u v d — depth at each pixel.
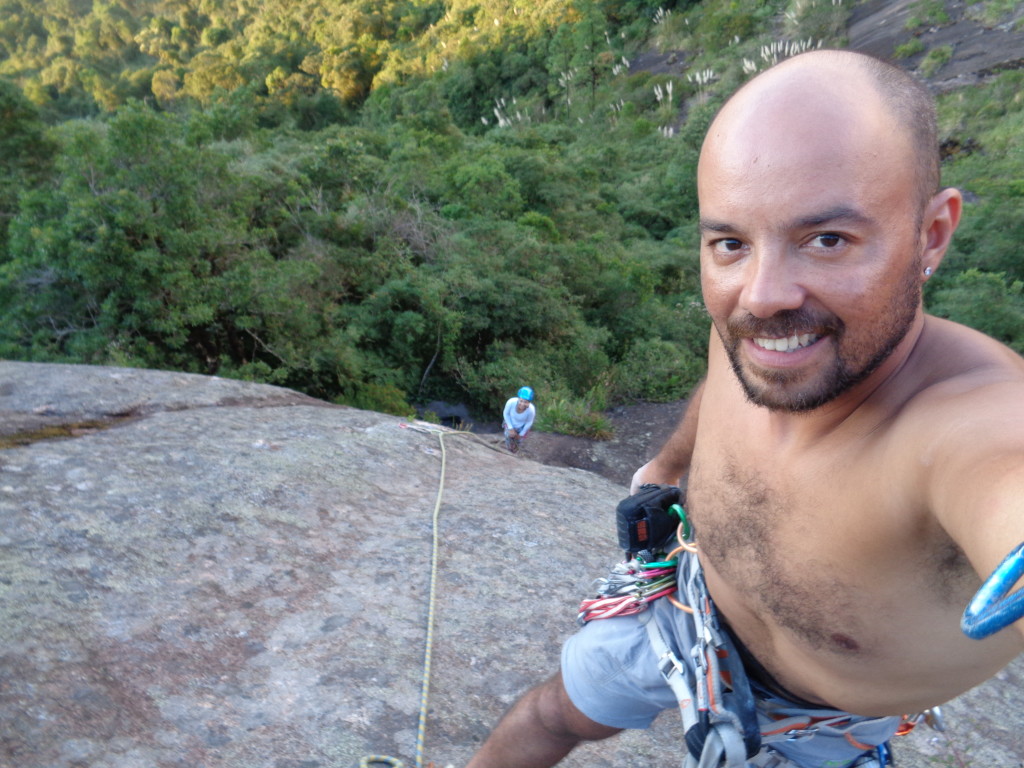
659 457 1.69
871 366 0.87
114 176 11.81
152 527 3.41
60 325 12.38
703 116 41.62
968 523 0.69
